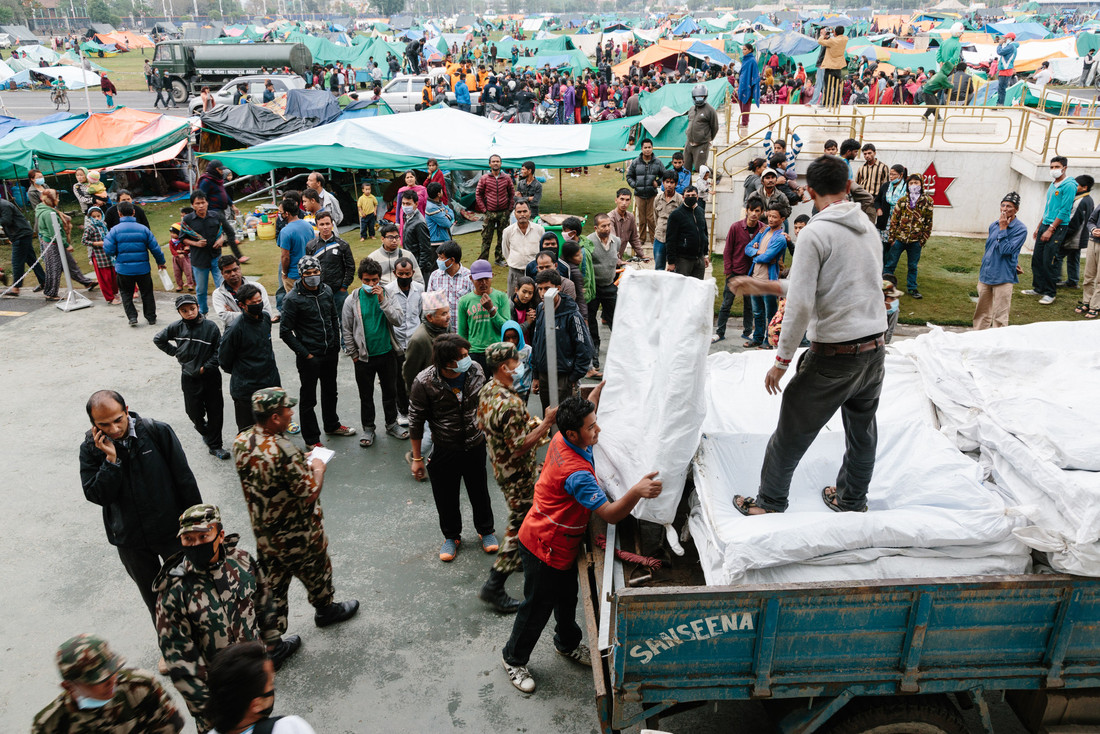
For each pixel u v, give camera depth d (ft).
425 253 32.73
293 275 30.35
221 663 8.67
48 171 56.75
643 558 12.88
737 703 14.06
